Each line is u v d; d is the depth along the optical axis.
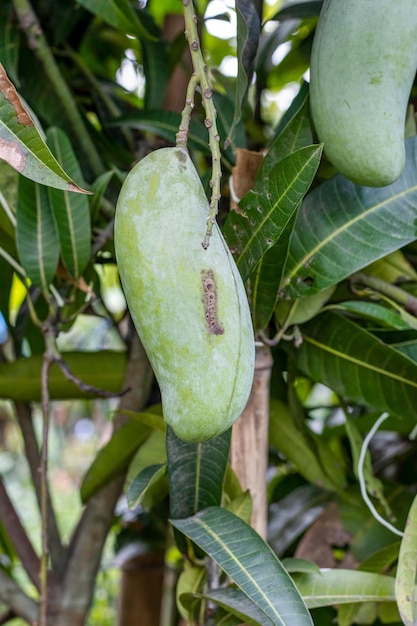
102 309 1.39
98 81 1.18
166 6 1.42
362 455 0.84
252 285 0.76
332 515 0.96
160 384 0.62
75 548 1.02
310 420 1.19
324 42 0.68
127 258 0.62
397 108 0.67
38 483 1.08
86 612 1.01
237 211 0.70
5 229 0.93
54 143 0.84
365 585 0.77
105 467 0.93
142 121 0.95
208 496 0.76
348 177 0.68
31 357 0.97
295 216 0.71
